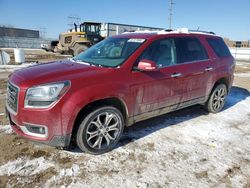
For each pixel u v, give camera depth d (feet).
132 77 11.94
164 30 14.97
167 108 14.28
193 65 15.15
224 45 18.76
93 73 11.07
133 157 11.54
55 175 9.93
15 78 10.94
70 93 10.09
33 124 10.09
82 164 10.77
